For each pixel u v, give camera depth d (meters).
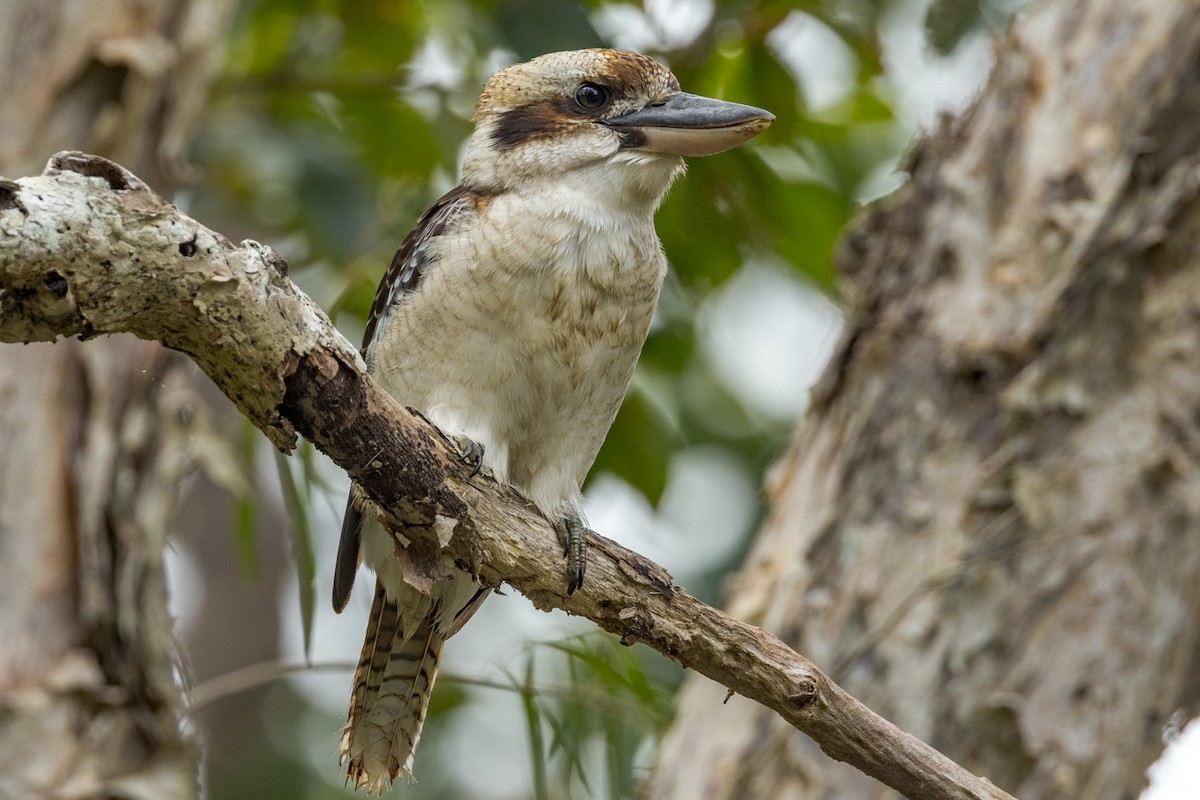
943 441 8.21
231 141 10.93
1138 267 8.13
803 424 8.92
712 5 10.57
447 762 13.25
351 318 10.25
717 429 12.81
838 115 11.93
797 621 8.14
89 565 7.46
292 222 11.43
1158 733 7.88
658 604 5.90
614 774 8.51
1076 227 8.27
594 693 8.55
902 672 7.83
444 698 11.50
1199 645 8.14
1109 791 7.69
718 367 12.78
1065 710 7.71
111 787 7.26
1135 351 8.09
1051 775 7.62
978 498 8.03
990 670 7.78
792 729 8.00
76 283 4.48
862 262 8.98
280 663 8.27
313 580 8.13
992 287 8.36
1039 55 8.72
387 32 11.39
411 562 5.92
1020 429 8.10
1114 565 7.87
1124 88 8.48
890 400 8.41
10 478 7.41
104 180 4.55
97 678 7.39
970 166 8.67
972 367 8.23
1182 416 7.99
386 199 11.09
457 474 5.68
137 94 8.02
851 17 10.77
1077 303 8.16
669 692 9.95
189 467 8.13
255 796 13.49
